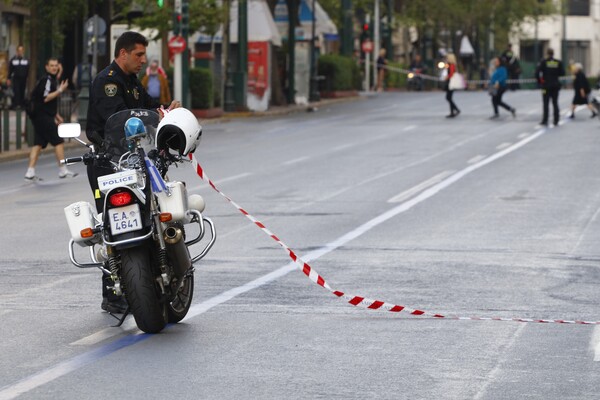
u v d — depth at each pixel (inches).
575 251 1380.4
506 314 1014.4
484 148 2896.2
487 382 780.6
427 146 2974.9
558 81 3705.7
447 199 1897.1
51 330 949.2
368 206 1807.3
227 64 4613.7
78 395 748.6
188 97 4101.9
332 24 6028.5
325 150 2883.9
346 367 820.6
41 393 753.0
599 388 766.5
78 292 1122.0
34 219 1706.4
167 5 4252.0
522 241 1456.7
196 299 1075.9
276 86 5177.2
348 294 1099.9
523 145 2962.6
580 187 2059.5
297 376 796.0
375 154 2755.9
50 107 2303.2
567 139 3125.0
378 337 917.8
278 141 3198.8
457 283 1165.7
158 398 740.7
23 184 2237.9
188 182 2164.1
